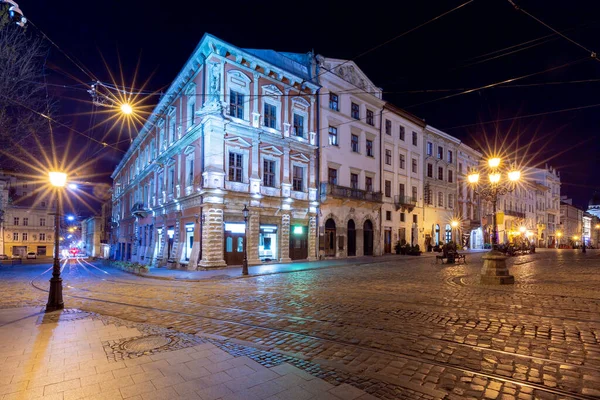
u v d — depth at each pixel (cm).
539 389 398
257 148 2314
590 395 383
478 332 621
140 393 379
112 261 3064
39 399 368
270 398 369
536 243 6512
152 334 618
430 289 1134
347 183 2969
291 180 2542
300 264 2306
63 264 4206
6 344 557
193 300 1022
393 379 422
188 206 2298
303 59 2819
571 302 884
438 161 4119
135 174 3972
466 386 406
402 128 3622
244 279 1600
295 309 848
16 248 6103
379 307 849
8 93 1052
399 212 3516
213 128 2075
